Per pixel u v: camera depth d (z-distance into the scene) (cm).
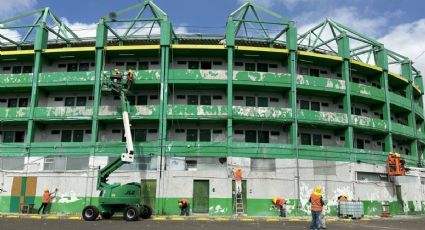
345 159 3859
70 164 3697
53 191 3631
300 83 3950
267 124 3950
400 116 4938
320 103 4219
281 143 3956
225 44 3950
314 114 3888
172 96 3975
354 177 3844
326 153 3809
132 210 2594
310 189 3672
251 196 3569
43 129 4016
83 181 3631
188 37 4272
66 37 4484
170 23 3975
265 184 3609
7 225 2203
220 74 3862
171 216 3191
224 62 4128
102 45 3919
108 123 3950
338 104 4250
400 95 4959
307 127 4062
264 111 3794
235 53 4025
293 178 3659
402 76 4816
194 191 3562
